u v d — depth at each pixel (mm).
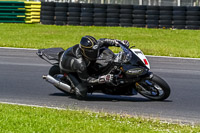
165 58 45125
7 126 18594
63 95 28719
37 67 39594
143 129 19047
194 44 59219
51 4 76688
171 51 50219
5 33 66188
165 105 25922
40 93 29266
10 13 79500
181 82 33906
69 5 76125
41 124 19141
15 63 41312
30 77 34844
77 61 25578
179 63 43156
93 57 24906
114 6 74312
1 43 53312
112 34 66312
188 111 24766
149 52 49000
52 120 20078
